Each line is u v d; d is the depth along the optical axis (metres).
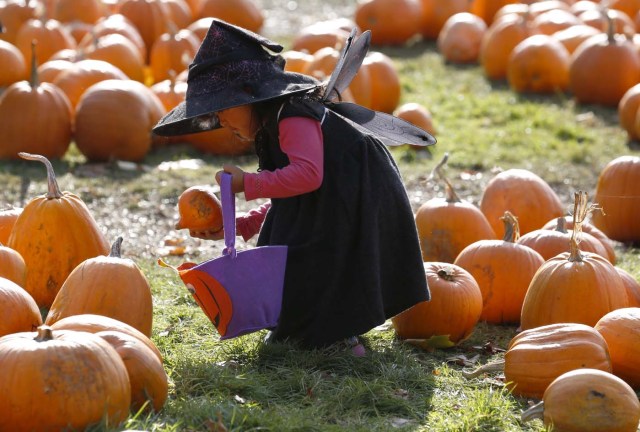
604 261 14.44
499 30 35.62
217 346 14.03
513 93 34.03
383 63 30.55
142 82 31.98
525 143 28.44
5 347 10.25
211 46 12.58
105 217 21.83
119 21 34.31
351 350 13.56
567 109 31.89
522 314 14.65
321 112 12.95
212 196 13.73
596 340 12.41
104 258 13.44
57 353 10.17
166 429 10.45
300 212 13.23
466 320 14.57
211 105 12.37
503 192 19.33
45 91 25.36
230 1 39.50
